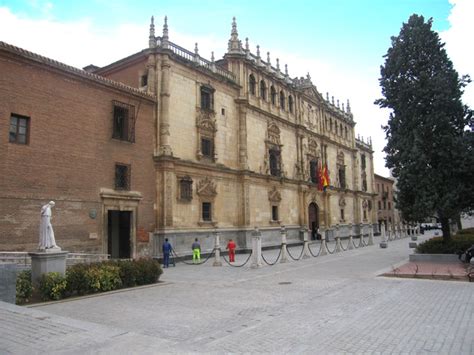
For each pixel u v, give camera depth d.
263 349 8.21
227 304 13.21
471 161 24.48
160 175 28.69
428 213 25.28
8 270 12.84
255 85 40.41
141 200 27.02
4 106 19.72
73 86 23.20
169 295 15.15
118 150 25.70
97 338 8.03
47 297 14.09
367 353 7.84
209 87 33.75
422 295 14.19
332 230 53.69
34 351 7.23
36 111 21.12
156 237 28.16
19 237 19.78
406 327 9.77
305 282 17.95
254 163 39.00
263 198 39.81
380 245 40.69
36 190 20.73
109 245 27.39
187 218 30.61
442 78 25.61
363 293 14.80
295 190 46.09
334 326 9.99
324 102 55.22
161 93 29.27
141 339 8.00
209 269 24.06
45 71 21.75
